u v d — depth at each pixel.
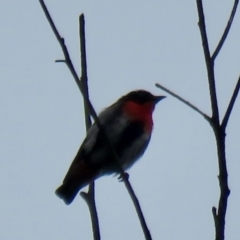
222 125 5.60
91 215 6.65
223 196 5.43
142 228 5.99
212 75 5.70
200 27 5.82
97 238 6.52
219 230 5.32
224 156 5.52
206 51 5.75
